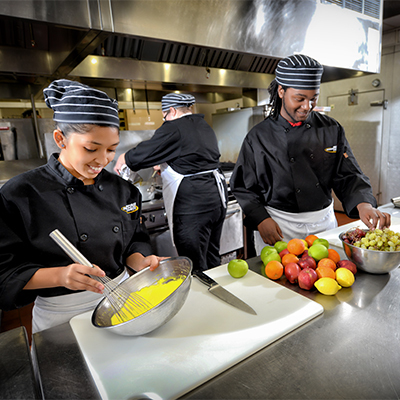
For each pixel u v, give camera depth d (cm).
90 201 83
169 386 51
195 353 58
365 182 131
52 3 120
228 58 255
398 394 47
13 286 66
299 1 194
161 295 72
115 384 52
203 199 188
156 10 145
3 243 70
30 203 75
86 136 67
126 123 287
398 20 323
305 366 54
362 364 53
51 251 77
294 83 116
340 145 140
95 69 205
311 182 137
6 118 227
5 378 52
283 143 135
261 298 77
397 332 61
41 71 191
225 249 250
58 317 81
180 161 183
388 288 79
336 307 72
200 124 190
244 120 294
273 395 48
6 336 64
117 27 136
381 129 388
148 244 97
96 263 84
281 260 93
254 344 60
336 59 225
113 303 69
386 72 371
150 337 64
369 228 104
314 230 140
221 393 49
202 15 159
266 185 145
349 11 223
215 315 70
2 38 163
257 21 180
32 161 226
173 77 238
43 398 51
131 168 191
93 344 63
